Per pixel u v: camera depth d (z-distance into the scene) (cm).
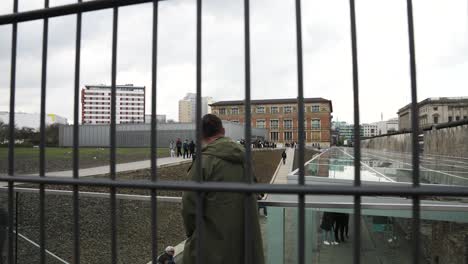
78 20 178
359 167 137
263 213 368
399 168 774
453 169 709
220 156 243
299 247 142
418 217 131
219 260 229
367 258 382
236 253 234
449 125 1819
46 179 181
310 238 395
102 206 611
